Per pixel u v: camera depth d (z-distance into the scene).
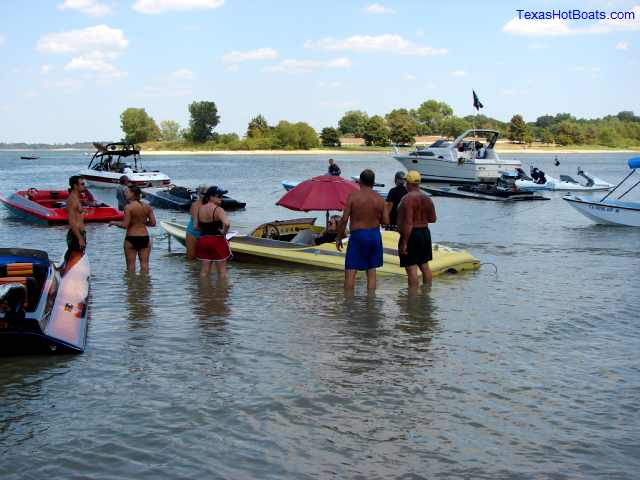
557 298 10.42
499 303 10.08
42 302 7.93
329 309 9.69
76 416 5.89
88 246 16.36
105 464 5.01
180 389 6.50
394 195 14.89
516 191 31.31
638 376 6.87
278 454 5.15
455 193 32.75
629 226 20.53
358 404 6.09
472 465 4.96
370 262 10.75
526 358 7.43
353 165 90.06
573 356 7.51
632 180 51.00
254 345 7.90
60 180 48.81
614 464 4.98
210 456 5.12
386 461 5.03
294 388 6.49
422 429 5.57
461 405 6.08
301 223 15.29
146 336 8.31
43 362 7.34
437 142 47.50
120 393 6.41
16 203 23.17
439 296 10.57
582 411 5.96
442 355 7.51
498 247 16.22
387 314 9.38
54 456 5.14
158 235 18.50
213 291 11.00
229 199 26.52
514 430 5.56
